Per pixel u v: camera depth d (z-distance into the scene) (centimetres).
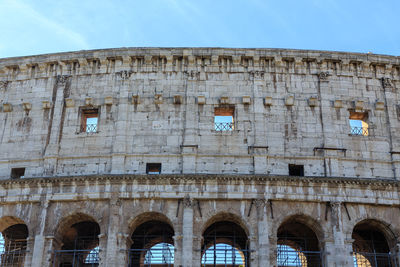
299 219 5472
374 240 5972
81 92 6106
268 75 6056
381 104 5994
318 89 6022
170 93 5978
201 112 5862
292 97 5903
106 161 5688
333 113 5909
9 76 6350
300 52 6106
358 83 6106
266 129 5775
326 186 5447
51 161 5741
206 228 5669
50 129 5959
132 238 6019
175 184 5434
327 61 6131
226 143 5703
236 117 5834
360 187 5488
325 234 5291
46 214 5456
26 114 6103
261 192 5394
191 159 5588
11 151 5931
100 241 5291
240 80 6025
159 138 5759
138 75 6094
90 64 6216
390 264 5678
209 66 6088
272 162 5612
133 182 5459
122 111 5891
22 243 6241
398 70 6231
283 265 5756
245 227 5334
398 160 5716
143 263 6022
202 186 5422
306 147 5716
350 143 5778
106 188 5469
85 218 5591
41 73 6294
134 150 5706
